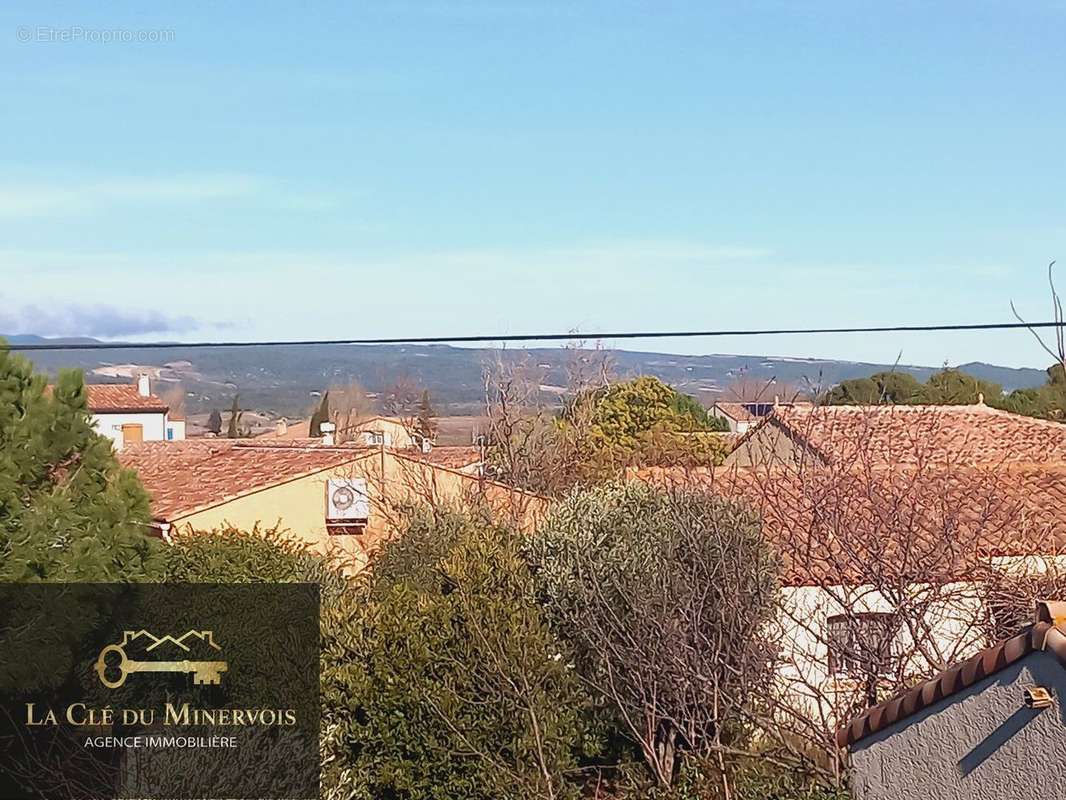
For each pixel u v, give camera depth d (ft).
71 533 30.40
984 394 124.47
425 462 78.02
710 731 42.45
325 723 41.52
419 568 56.49
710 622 42.01
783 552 48.24
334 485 75.10
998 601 43.93
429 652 42.93
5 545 29.19
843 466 50.62
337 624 43.27
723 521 46.42
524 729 43.04
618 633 44.06
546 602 47.93
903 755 24.40
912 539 44.93
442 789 42.47
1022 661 20.97
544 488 90.68
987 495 53.36
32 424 31.14
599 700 45.91
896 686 40.93
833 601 48.70
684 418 120.98
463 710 42.88
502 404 96.32
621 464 83.20
